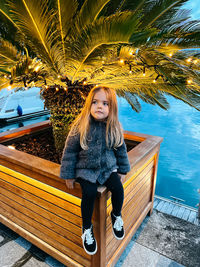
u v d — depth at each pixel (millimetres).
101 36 1112
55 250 1632
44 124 2719
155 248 1868
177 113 8773
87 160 1157
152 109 9500
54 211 1514
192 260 1738
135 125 7766
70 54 1349
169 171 4961
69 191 1311
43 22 1145
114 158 1239
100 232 1276
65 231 1512
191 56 1526
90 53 1292
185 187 4336
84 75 1710
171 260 1737
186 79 1498
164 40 1465
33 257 1759
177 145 6254
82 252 1464
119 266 1678
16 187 1728
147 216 2330
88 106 1200
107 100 1177
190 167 5098
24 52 1648
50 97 1853
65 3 1112
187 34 1381
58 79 1631
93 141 1169
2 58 1495
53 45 1306
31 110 7953
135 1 1625
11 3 1054
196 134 6852
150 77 1834
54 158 1890
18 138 2377
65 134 1870
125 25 1021
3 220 2004
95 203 1212
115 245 1590
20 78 1473
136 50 1436
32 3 1034
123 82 1969
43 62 1525
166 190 4270
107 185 1194
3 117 7051
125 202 1607
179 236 2014
